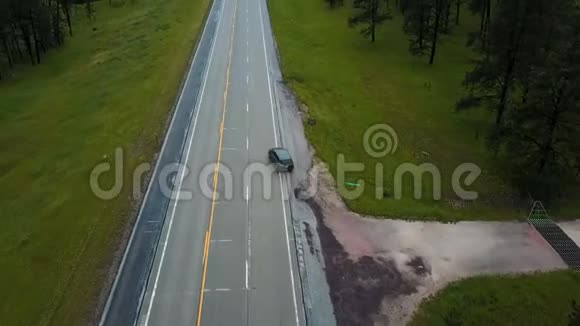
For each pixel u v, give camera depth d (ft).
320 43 234.17
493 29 147.13
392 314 92.48
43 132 160.35
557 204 127.24
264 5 284.00
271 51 217.97
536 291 99.55
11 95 195.11
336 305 93.45
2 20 215.72
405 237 113.29
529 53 142.92
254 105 169.99
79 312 90.38
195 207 118.93
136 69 201.77
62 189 128.16
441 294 97.71
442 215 121.08
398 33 247.09
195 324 87.66
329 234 112.57
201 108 167.12
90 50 238.48
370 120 164.76
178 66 200.13
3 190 130.11
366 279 100.22
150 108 167.53
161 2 302.45
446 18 230.89
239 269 100.48
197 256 103.65
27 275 100.63
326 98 178.70
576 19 150.61
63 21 276.82
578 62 118.01
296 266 101.91
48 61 233.35
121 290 94.73
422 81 196.75
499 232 116.88
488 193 130.52
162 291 94.63
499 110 154.10
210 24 250.37
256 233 111.04
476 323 91.66
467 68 207.62
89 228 112.68
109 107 171.94
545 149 126.82
